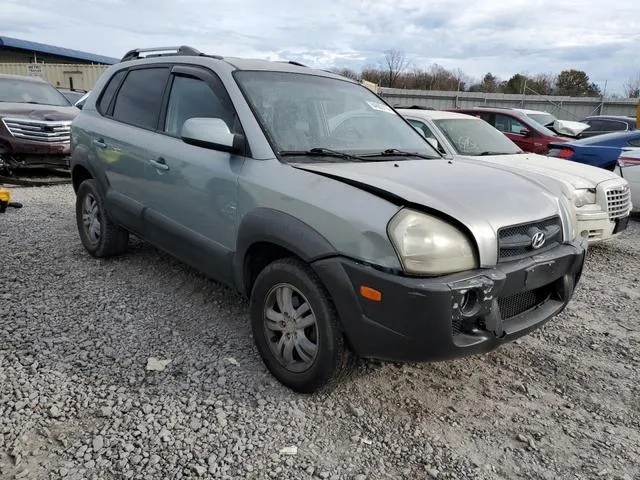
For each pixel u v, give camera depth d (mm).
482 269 2584
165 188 3869
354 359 2871
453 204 2639
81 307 4035
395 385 3195
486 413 2984
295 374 2986
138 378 3117
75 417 2740
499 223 2674
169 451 2520
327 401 2986
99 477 2340
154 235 4141
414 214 2510
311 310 2844
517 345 3852
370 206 2586
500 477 2490
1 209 6750
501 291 2609
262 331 3156
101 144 4672
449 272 2504
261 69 3760
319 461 2516
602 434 2854
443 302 2402
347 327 2676
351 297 2600
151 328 3752
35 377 3064
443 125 6961
